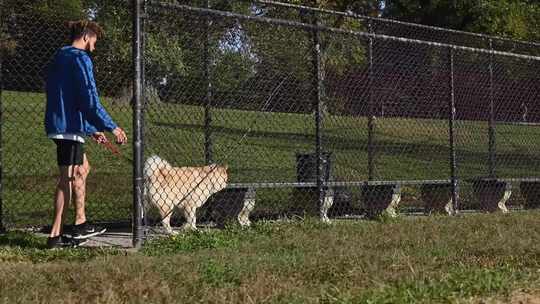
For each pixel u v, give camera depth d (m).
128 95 11.87
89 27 7.61
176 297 4.82
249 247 7.18
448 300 4.84
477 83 14.61
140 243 7.54
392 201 10.59
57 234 7.34
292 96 11.26
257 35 10.57
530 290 5.28
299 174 10.37
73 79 7.25
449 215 10.57
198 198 8.76
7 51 9.94
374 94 12.97
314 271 5.75
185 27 9.60
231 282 5.39
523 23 25.44
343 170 14.41
